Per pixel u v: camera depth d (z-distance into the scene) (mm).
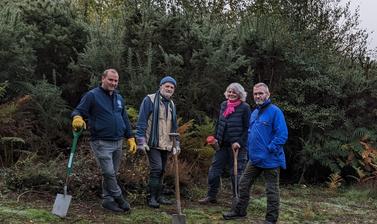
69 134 9000
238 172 6758
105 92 5910
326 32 11953
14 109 8039
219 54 9430
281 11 12039
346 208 7797
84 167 6969
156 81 9273
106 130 5812
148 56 9172
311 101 10781
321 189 9758
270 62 10570
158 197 6781
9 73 8773
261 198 7859
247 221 6273
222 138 6863
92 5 14336
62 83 9852
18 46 8797
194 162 8547
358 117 10555
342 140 10367
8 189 6523
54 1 10312
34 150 8336
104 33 9633
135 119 8305
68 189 6602
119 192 6027
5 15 9094
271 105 5891
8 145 8109
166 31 9875
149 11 9969
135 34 9875
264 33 10641
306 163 10359
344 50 12289
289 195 8812
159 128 6449
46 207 5988
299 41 11109
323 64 11047
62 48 9680
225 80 9750
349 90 10633
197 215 6367
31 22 9750
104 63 9195
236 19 13133
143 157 7359
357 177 10352
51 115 8719
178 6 10750
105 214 5977
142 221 5824
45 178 6621
